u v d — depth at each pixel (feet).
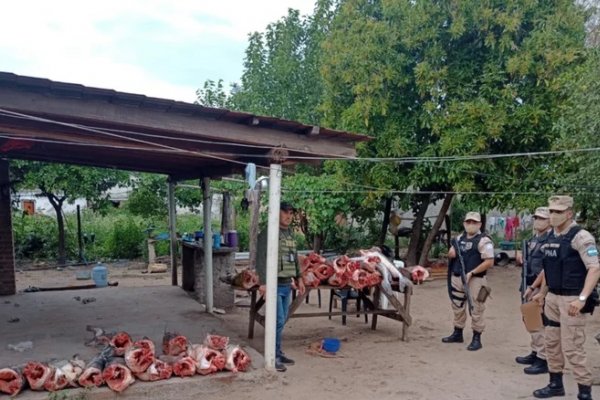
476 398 13.89
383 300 21.54
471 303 18.69
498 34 28.35
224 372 14.51
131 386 13.25
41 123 11.89
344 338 20.24
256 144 14.11
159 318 20.88
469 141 27.58
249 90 43.60
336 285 18.53
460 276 19.21
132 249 46.24
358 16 32.17
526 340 20.06
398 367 16.57
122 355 14.35
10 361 14.73
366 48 29.55
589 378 12.80
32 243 45.01
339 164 32.27
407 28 29.07
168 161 21.27
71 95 11.13
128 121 11.98
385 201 36.24
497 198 29.25
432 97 28.96
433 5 28.63
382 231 37.32
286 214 16.29
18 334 18.01
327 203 32.86
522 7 27.68
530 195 27.89
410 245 36.04
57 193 41.68
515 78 28.07
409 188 32.96
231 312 25.02
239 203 40.70
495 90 27.76
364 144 31.07
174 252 28.89
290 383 14.88
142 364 13.56
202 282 25.75
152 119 12.33
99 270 29.99
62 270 39.99
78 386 13.03
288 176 33.71
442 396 14.03
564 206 13.07
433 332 21.47
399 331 21.49
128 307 22.98
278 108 41.70
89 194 40.91
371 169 30.86
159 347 16.52
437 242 41.78
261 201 33.94
